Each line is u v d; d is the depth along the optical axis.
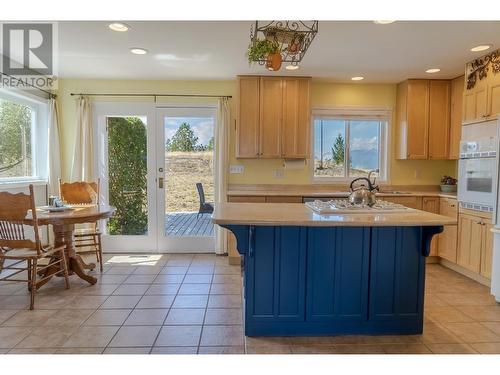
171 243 4.89
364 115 4.91
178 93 4.75
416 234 2.55
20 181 4.11
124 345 2.36
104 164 4.81
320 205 2.80
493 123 3.41
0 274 3.76
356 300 2.55
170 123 4.81
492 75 3.49
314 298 2.53
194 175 4.86
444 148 4.64
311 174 4.90
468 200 3.76
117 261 4.42
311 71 4.26
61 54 3.65
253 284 2.50
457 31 2.98
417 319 2.58
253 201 4.24
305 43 2.51
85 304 3.05
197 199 4.88
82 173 4.65
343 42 3.25
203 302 3.12
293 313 2.53
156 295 3.27
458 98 4.46
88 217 3.21
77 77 4.62
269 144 4.51
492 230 3.12
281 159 4.84
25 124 4.31
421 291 2.57
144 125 4.81
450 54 3.59
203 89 4.77
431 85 4.59
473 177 3.69
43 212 3.32
